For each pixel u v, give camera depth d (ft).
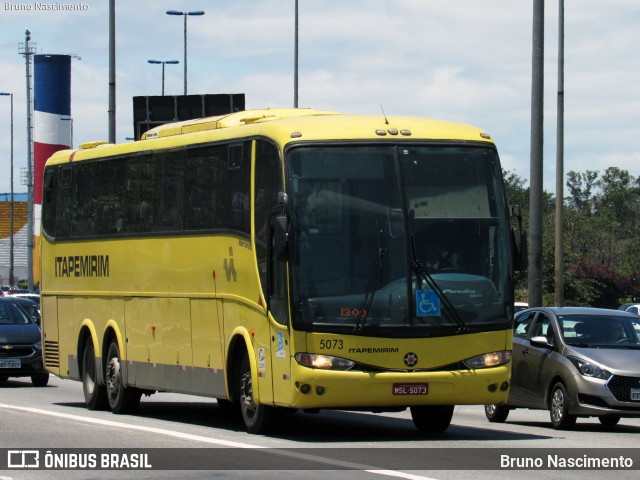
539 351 76.74
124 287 78.48
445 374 58.80
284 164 59.31
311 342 57.88
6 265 467.52
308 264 58.39
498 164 61.93
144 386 75.87
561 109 148.36
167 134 75.46
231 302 65.10
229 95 146.00
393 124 61.41
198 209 69.26
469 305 59.67
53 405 86.28
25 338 108.78
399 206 59.67
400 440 61.41
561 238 150.61
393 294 58.75
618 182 595.88
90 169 83.87
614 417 78.64
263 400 61.36
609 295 293.02
